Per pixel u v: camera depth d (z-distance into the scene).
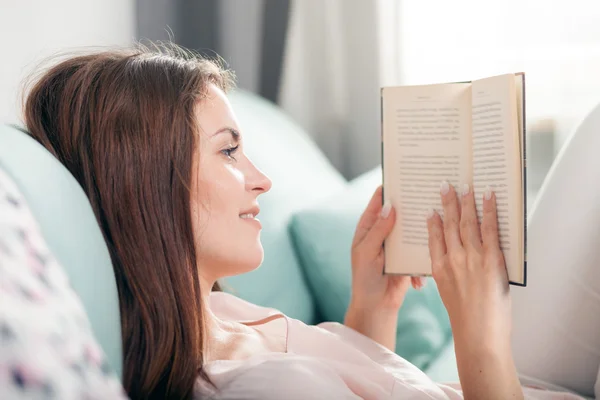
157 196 0.87
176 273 0.86
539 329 1.21
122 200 0.86
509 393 0.91
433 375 1.39
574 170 1.21
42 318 0.49
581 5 2.11
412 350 1.55
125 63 0.92
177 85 0.92
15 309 0.48
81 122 0.88
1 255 0.52
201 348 0.88
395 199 1.10
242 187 0.97
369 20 2.33
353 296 1.23
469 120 1.03
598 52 2.10
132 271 0.85
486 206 0.95
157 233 0.86
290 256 1.62
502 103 0.94
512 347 1.24
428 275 1.09
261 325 1.11
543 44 2.16
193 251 0.89
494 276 0.94
